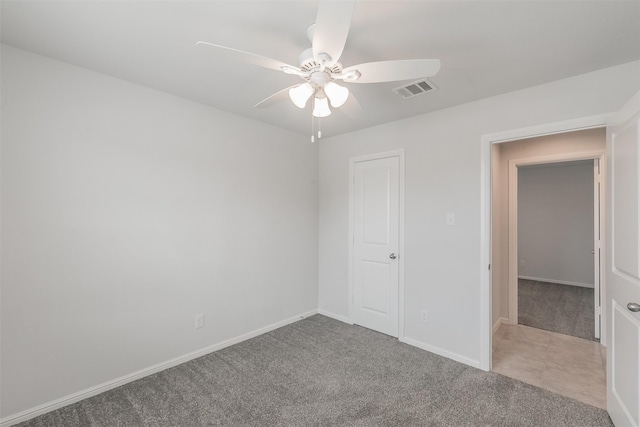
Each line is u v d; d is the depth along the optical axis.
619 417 1.76
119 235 2.27
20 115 1.86
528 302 4.50
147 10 1.49
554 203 5.69
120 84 2.27
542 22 1.55
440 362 2.63
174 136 2.57
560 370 2.53
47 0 1.42
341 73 1.52
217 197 2.87
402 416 1.95
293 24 1.60
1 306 1.81
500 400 2.11
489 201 2.51
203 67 2.08
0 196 1.80
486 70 2.05
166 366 2.52
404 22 1.55
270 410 2.00
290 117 3.10
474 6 1.43
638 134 1.54
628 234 1.65
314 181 3.88
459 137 2.66
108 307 2.22
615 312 1.83
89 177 2.13
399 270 3.08
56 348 2.00
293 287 3.61
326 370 2.50
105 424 1.86
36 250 1.92
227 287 2.95
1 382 1.81
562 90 2.18
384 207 3.26
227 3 1.43
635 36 1.65
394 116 2.98
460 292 2.65
